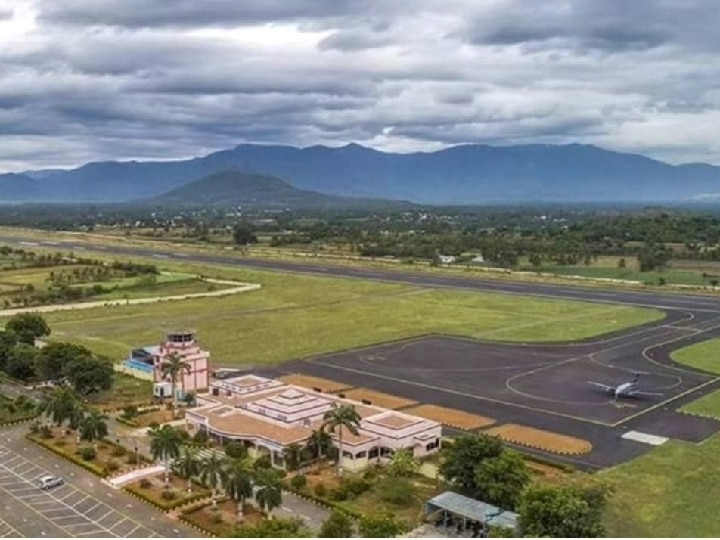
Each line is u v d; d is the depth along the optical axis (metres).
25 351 160.00
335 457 114.56
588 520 82.12
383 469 111.56
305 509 98.06
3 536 88.75
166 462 110.00
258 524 88.25
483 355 181.00
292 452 111.38
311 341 195.62
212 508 97.06
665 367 169.88
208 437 122.44
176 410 137.50
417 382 157.25
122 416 133.75
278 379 158.62
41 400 141.00
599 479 106.44
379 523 85.88
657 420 133.38
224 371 162.38
